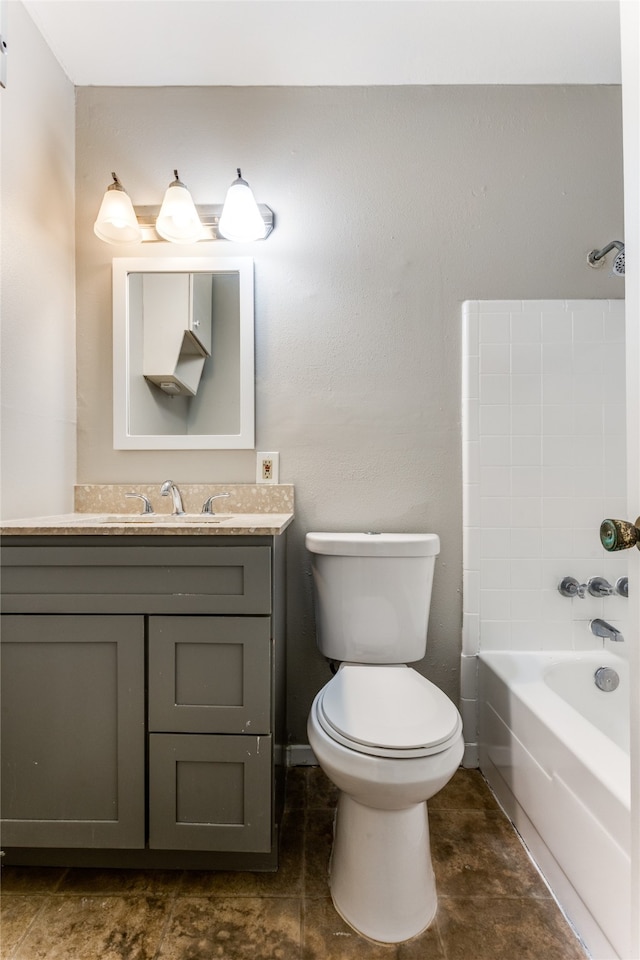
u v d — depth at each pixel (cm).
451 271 154
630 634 61
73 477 153
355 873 94
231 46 140
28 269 132
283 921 93
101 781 102
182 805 101
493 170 154
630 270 59
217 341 154
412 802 88
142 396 154
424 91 154
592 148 155
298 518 154
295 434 154
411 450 154
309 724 99
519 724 119
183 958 87
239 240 146
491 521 151
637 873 58
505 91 154
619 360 151
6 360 124
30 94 132
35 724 102
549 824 103
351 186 154
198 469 154
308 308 154
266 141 154
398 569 130
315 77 151
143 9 129
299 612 152
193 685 102
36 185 135
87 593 103
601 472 151
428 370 154
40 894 100
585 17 130
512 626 150
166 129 155
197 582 102
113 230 143
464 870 106
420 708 98
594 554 150
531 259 154
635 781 59
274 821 103
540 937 91
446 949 88
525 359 151
